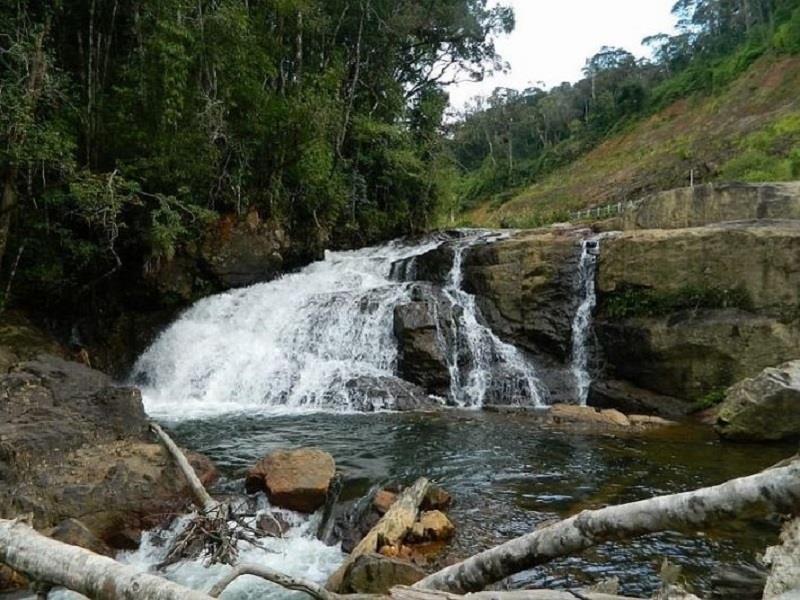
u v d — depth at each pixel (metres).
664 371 12.45
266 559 5.59
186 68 16.03
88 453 6.91
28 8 15.37
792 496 2.44
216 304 16.38
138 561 5.58
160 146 15.70
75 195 13.30
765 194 14.35
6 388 7.72
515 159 74.75
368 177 24.19
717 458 8.52
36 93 12.84
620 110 64.62
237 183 18.03
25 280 14.83
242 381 13.49
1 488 5.95
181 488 6.71
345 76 23.33
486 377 13.46
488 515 6.42
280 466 6.86
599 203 45.06
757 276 11.99
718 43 63.41
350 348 14.27
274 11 19.94
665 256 12.88
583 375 13.82
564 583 4.78
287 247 19.56
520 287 14.64
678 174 40.69
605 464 8.23
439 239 21.44
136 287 16.50
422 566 5.21
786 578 2.59
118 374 15.37
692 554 5.24
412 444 9.27
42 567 3.04
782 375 9.54
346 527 6.19
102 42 17.22
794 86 42.84
